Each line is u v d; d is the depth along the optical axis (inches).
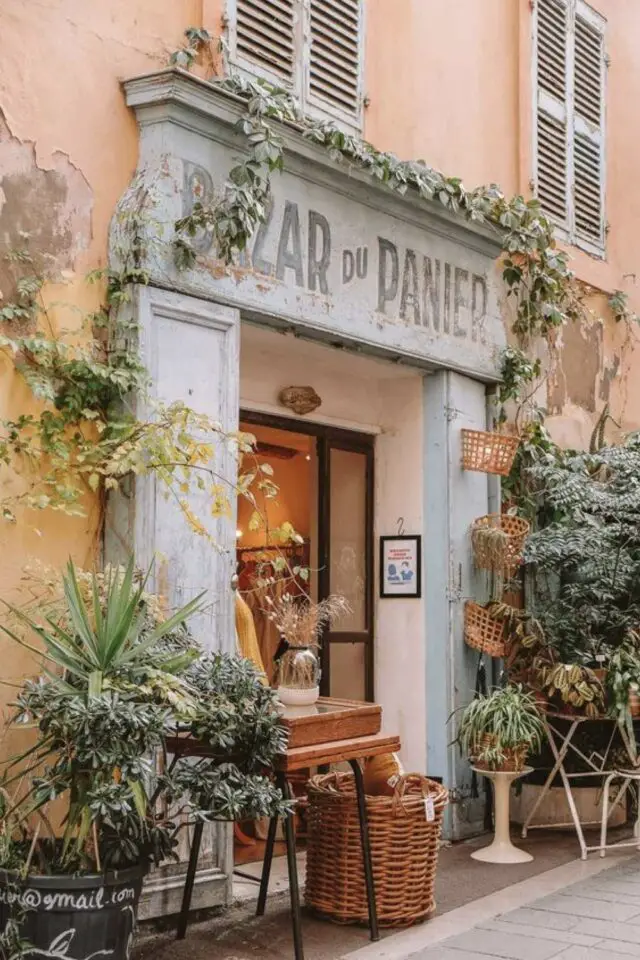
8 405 184.5
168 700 155.6
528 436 313.0
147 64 213.2
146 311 200.7
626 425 369.1
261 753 172.2
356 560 294.0
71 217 196.5
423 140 289.7
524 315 311.9
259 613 280.4
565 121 350.6
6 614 179.9
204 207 210.5
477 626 279.6
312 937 194.4
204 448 197.9
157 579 198.8
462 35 307.1
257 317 229.0
